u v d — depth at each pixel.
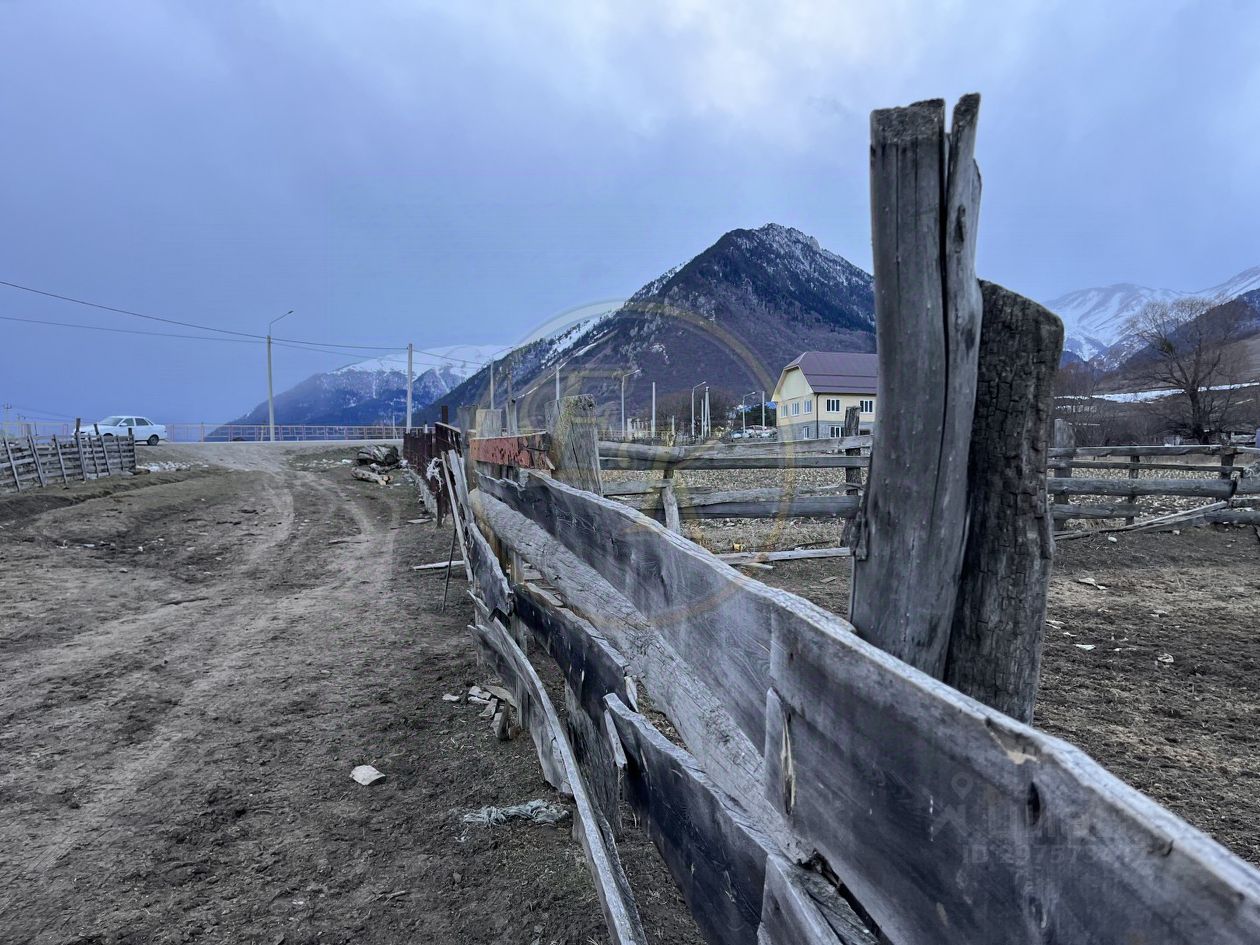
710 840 1.38
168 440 37.09
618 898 1.71
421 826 2.61
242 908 2.17
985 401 1.07
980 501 1.09
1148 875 0.45
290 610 6.30
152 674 4.53
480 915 2.12
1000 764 0.60
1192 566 6.99
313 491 17.08
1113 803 0.48
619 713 1.95
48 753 3.32
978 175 0.98
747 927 1.20
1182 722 3.29
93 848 2.51
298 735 3.48
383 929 2.07
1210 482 8.18
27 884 2.30
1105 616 5.17
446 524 11.37
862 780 0.84
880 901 0.81
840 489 6.71
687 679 1.54
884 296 1.02
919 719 0.72
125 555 9.43
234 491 16.52
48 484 15.51
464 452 5.14
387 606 6.32
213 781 3.01
